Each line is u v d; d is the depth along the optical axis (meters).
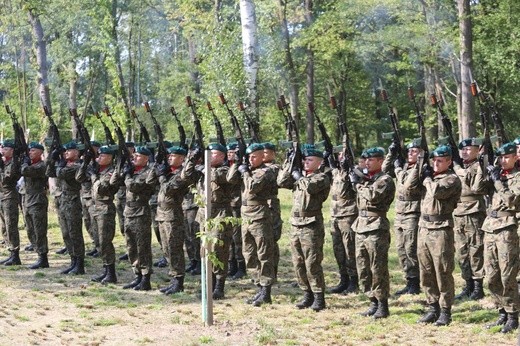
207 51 20.27
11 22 29.25
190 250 12.31
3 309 9.56
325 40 28.03
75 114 11.66
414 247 10.59
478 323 8.96
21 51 34.34
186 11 22.84
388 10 30.17
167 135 34.50
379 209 9.23
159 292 10.91
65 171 11.87
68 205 12.01
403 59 31.42
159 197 10.78
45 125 21.45
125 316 9.48
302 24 33.75
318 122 10.27
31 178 12.45
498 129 9.07
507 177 8.41
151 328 8.88
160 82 39.06
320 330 8.78
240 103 11.02
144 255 11.00
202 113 18.70
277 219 11.64
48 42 30.03
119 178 11.01
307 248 9.64
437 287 8.98
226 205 10.57
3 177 12.54
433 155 8.91
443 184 8.59
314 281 9.72
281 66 29.61
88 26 29.02
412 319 9.14
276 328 8.86
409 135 38.16
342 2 28.89
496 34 23.73
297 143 9.78
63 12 28.39
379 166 9.24
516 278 8.46
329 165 10.38
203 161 10.68
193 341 8.25
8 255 13.81
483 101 8.95
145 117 28.25
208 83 19.11
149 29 36.94
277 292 10.99
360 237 9.30
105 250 11.46
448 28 24.30
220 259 10.45
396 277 11.95
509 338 8.29
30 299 10.29
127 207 11.01
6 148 12.55
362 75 36.09
